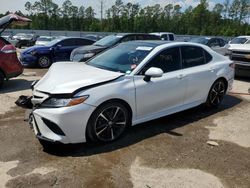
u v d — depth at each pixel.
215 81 5.86
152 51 4.78
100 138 4.15
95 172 3.51
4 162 3.68
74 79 4.10
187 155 4.01
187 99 5.30
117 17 78.06
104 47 10.68
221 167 3.75
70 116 3.75
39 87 4.08
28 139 4.35
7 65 7.70
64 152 3.97
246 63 9.09
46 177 3.38
